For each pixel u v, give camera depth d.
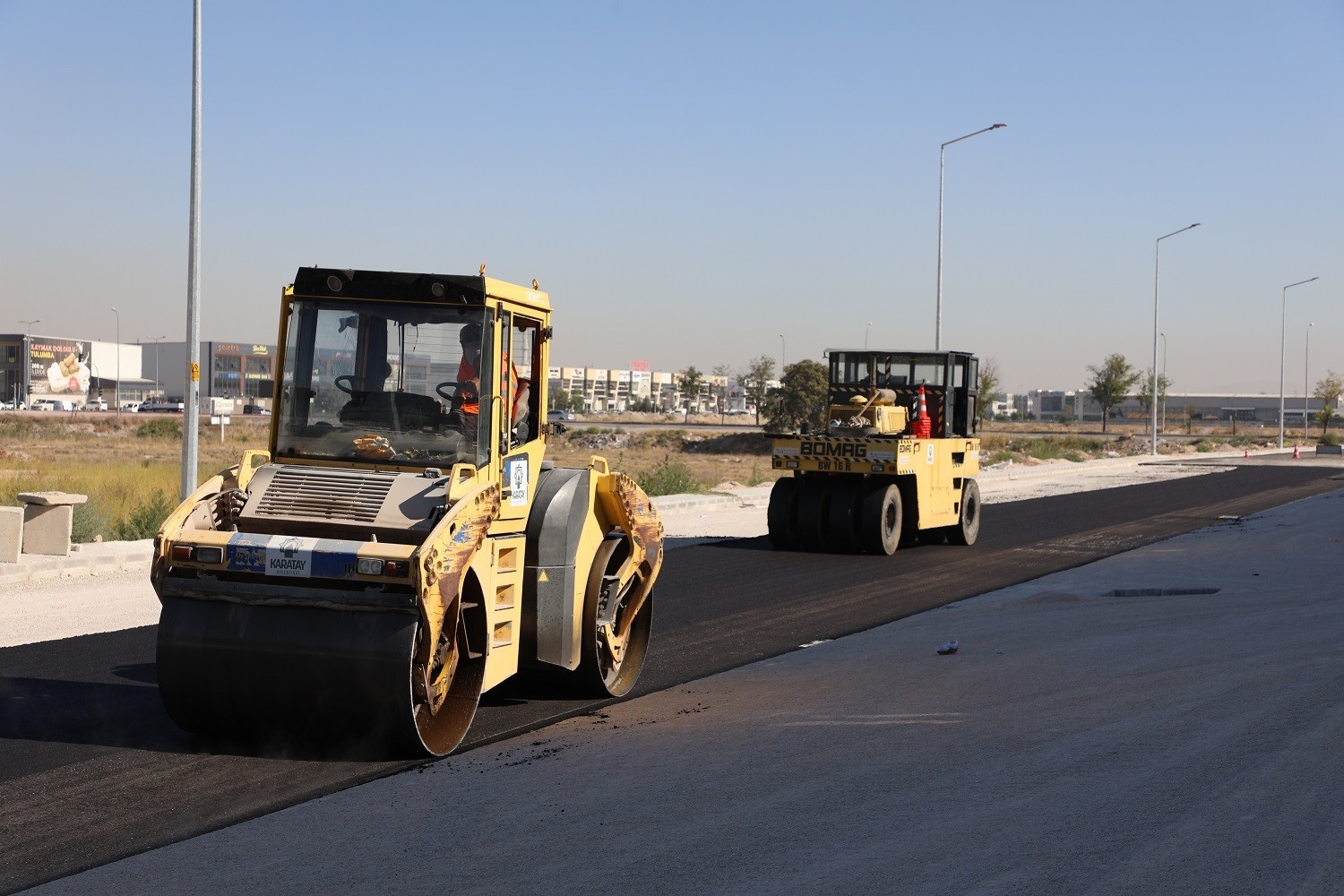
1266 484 39.50
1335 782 6.88
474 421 8.07
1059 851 5.85
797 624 12.88
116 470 30.75
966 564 18.39
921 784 7.01
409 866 5.68
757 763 7.49
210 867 5.64
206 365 155.88
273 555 7.18
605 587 9.40
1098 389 116.88
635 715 8.82
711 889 5.39
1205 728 8.12
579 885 5.44
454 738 7.72
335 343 8.27
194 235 19.19
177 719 7.50
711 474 47.47
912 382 21.31
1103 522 25.53
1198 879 5.48
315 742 7.68
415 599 7.05
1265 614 13.05
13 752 7.49
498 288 8.20
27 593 13.46
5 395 143.75
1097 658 10.77
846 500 19.31
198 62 19.16
